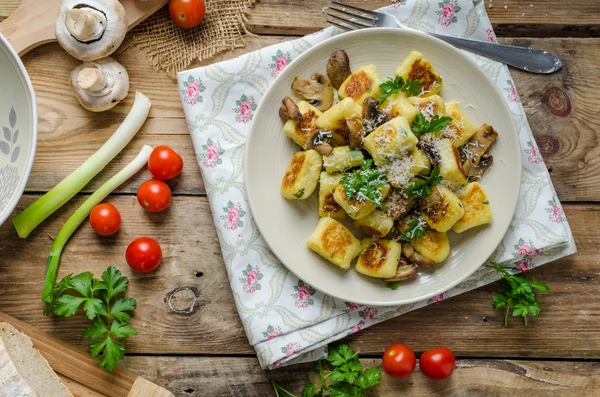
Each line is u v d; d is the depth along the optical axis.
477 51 0.81
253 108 0.81
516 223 0.81
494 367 0.83
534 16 0.84
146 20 0.82
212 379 0.82
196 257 0.82
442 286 0.79
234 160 0.81
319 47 0.78
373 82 0.77
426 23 0.82
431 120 0.74
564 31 0.84
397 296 0.79
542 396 0.82
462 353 0.83
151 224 0.82
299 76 0.79
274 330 0.79
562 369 0.83
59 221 0.82
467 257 0.79
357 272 0.79
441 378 0.80
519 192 0.78
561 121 0.83
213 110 0.81
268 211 0.79
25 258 0.81
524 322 0.83
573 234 0.83
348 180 0.74
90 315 0.76
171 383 0.81
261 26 0.83
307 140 0.76
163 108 0.83
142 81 0.82
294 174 0.77
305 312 0.80
